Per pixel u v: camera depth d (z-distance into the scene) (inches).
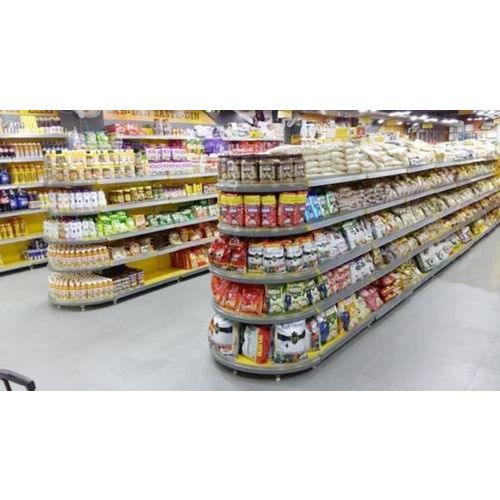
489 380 114.7
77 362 129.4
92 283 173.9
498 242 279.9
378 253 159.3
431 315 159.8
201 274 226.8
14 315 170.6
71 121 267.1
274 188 107.7
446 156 215.8
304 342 116.3
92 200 173.8
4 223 249.9
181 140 297.4
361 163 140.6
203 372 122.0
